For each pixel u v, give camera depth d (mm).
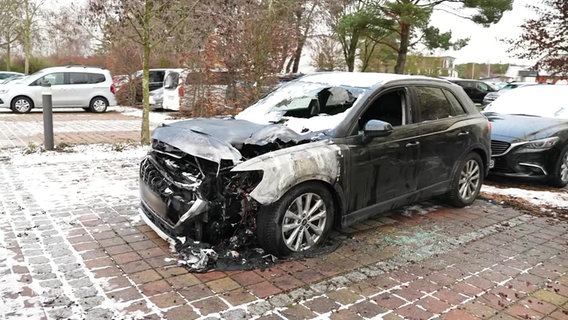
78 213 5156
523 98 8672
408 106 5090
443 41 23422
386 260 4234
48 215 5062
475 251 4547
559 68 11133
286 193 3998
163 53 16141
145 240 4445
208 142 3895
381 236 4844
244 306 3342
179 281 3664
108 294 3422
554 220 5613
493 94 20125
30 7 30422
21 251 4105
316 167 4082
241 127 4434
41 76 16609
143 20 9211
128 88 20500
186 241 4023
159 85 19688
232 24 11320
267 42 11914
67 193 5914
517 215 5770
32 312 3143
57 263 3895
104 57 25312
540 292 3744
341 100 4926
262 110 5414
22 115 15461
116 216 5090
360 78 5234
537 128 7352
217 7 10625
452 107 5742
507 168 7160
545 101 8398
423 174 5184
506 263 4293
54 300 3305
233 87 12695
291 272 3900
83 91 17266
